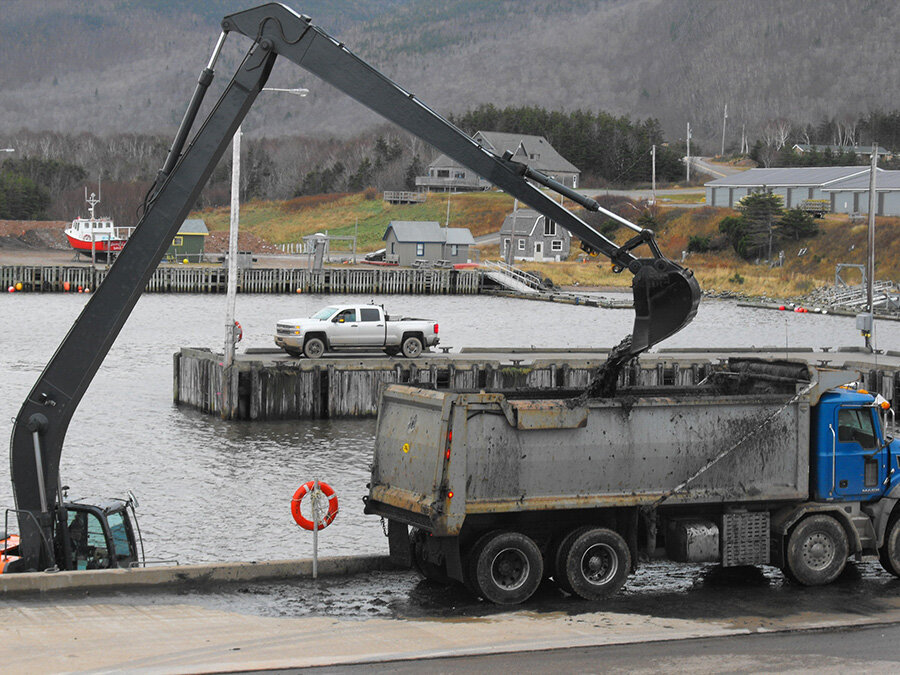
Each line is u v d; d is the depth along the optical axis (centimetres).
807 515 1650
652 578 1714
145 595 1538
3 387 4228
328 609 1494
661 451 1561
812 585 1655
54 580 1523
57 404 1623
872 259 6000
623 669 1233
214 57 1617
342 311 4109
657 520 1625
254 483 2772
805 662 1268
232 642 1316
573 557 1539
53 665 1202
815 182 13425
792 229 12275
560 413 1498
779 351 4878
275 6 1592
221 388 3734
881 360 4466
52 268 10169
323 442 3344
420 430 1516
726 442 1596
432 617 1462
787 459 1631
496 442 1480
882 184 12731
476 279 11181
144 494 2630
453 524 1452
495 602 1512
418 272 11006
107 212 19438
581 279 11881
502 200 17012
